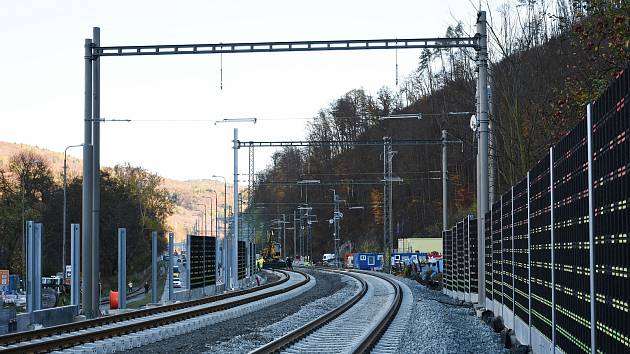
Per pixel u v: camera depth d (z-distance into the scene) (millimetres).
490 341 24094
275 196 151750
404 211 124000
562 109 24625
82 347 21984
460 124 86000
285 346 22812
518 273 21844
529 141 39156
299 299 54125
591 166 11531
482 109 32344
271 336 27000
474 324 29641
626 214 9359
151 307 38125
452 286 49281
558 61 37719
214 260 60312
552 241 15367
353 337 25438
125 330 26688
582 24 22297
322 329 28609
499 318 26812
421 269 77812
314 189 149125
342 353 20172
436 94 110375
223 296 51281
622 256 9602
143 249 130625
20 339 23578
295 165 134750
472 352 21391
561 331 14484
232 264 68000
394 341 24172
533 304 18641
